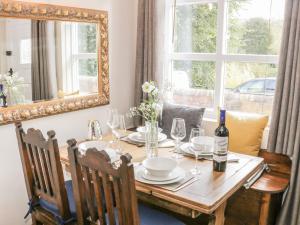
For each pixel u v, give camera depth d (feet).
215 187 5.69
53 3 8.60
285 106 8.45
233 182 5.91
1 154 7.91
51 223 6.45
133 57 11.80
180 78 11.57
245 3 9.82
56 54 8.87
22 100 8.20
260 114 9.47
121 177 4.59
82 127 9.99
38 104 8.52
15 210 8.43
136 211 4.77
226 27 10.34
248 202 8.20
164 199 5.78
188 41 11.19
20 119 8.10
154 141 7.13
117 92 11.28
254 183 8.29
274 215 8.63
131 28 11.54
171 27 11.41
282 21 9.21
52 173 5.95
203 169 6.53
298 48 8.08
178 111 10.19
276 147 8.73
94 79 10.21
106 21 10.25
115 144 8.07
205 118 10.80
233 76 10.39
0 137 7.84
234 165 6.79
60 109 9.08
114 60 10.97
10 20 7.68
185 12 11.09
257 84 9.95
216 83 10.67
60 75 9.07
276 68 9.50
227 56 10.33
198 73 11.10
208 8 10.55
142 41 11.16
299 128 8.18
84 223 5.70
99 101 10.38
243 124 9.22
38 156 6.18
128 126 11.94
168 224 6.06
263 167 8.71
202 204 5.10
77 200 5.63
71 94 9.46
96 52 10.13
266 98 9.82
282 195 8.96
